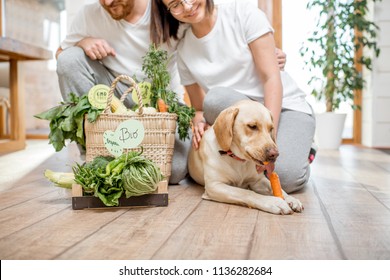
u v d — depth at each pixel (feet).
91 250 3.32
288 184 5.48
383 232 3.78
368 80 13.91
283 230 3.83
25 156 10.30
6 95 14.53
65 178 4.99
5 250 3.34
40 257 3.18
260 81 6.07
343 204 4.96
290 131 5.79
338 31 13.03
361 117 14.85
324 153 11.40
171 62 6.61
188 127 5.78
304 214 4.44
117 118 5.10
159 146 5.32
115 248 3.36
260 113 4.53
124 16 6.02
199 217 4.29
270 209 4.42
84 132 5.37
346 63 12.73
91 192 4.69
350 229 3.87
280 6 13.43
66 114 5.37
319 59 12.87
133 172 4.52
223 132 4.64
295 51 13.55
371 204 4.96
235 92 5.79
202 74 6.10
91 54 6.12
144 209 4.67
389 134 13.44
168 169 5.49
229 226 3.95
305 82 13.60
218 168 5.01
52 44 17.97
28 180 6.72
